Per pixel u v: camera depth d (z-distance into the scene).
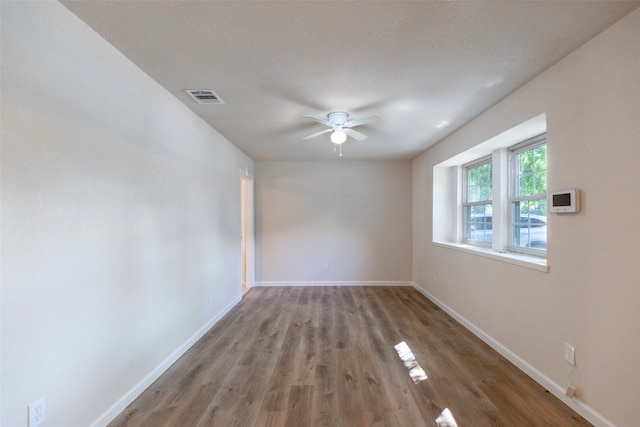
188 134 2.74
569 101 1.84
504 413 1.80
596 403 1.66
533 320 2.18
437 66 1.99
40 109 1.32
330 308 3.96
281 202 5.28
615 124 1.55
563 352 1.89
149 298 2.14
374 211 5.27
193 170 2.85
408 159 5.16
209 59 1.90
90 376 1.60
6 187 1.19
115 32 1.63
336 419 1.75
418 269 4.93
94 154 1.63
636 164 1.45
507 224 2.99
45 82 1.34
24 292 1.26
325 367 2.37
